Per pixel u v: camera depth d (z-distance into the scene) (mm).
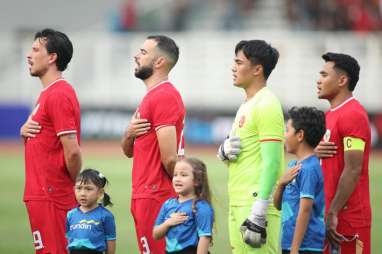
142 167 24031
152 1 106250
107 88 93500
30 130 24219
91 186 24031
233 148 22734
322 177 22344
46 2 113625
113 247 24516
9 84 97062
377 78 87312
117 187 57594
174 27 101875
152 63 24250
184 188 22188
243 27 100312
